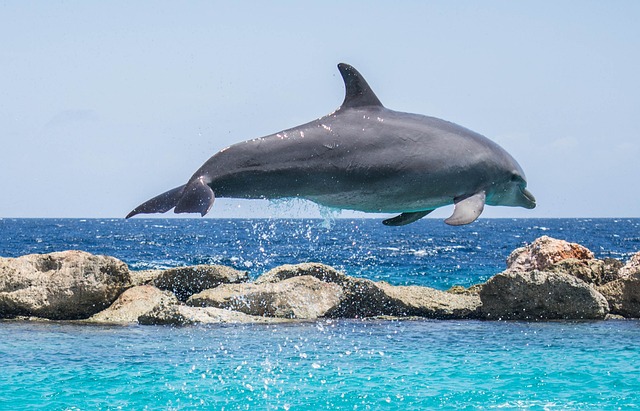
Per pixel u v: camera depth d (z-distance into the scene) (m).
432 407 26.19
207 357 33.62
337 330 41.09
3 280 45.16
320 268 49.81
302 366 32.09
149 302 45.69
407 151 19.41
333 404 26.56
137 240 198.62
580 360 33.22
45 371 30.92
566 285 45.91
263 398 27.17
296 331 40.66
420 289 48.97
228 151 19.28
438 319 46.03
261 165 19.09
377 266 97.31
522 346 36.50
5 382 29.19
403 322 44.56
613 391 28.08
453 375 30.53
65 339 37.81
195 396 27.47
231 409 25.98
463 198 19.78
